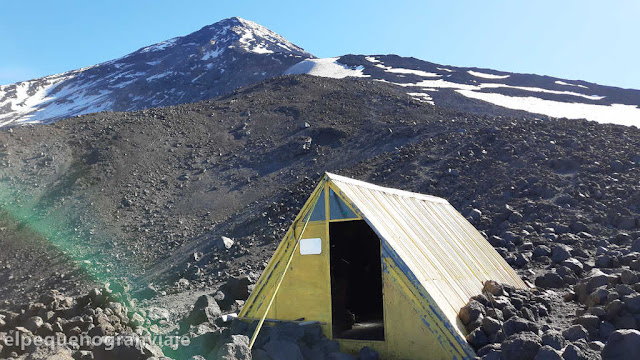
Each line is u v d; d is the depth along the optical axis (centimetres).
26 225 3791
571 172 2491
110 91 17175
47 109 16162
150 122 5778
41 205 4094
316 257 900
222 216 3691
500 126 3528
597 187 2242
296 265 915
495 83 12862
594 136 2939
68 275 2967
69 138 5325
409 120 5425
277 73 15175
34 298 2697
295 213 3122
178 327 1123
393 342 787
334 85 7575
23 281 3031
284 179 4256
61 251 3375
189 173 4672
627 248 1588
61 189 4312
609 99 11431
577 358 633
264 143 5219
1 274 3166
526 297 966
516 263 1598
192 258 2753
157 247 3281
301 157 4716
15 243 3556
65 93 17912
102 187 4350
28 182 4469
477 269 1072
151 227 3653
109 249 3331
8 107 16425
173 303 1602
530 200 2261
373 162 3797
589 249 1697
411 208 1103
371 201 948
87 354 686
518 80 13512
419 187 2848
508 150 2922
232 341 705
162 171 4694
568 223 1969
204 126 5841
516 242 1841
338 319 1048
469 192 2558
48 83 19338
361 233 1328
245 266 2359
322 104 6338
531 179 2448
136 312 1163
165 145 5238
